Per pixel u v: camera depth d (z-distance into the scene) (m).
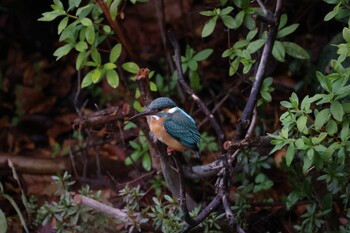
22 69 14.20
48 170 11.19
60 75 14.12
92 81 8.73
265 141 7.65
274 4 9.77
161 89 11.30
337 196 9.18
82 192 9.38
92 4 8.73
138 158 10.72
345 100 8.17
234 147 7.54
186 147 7.62
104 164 11.28
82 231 9.09
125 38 9.08
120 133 10.21
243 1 8.46
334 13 7.73
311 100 7.24
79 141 11.74
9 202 11.02
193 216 8.70
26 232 9.77
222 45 12.58
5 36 14.42
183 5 13.53
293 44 8.49
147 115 7.63
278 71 11.75
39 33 14.34
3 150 13.05
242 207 9.27
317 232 9.18
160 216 8.49
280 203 9.81
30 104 13.75
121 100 12.95
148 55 13.77
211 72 12.77
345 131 7.23
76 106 10.85
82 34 8.63
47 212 9.00
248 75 9.24
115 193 10.78
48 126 13.45
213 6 9.47
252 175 9.88
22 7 14.26
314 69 10.27
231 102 12.33
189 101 11.19
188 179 9.73
